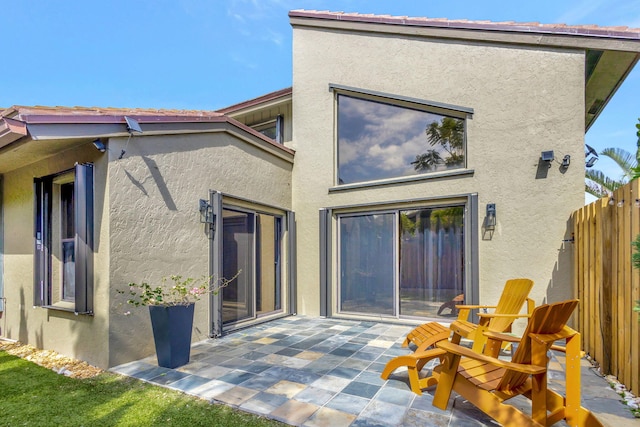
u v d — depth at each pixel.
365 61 8.21
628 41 6.11
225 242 6.96
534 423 3.04
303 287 8.64
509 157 6.75
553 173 6.43
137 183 5.37
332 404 3.74
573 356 3.23
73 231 5.82
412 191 7.55
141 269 5.36
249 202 7.52
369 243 8.05
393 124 8.01
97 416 3.55
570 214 6.28
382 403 3.76
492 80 6.98
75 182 5.09
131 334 5.19
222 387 4.19
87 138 4.86
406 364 4.08
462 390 3.50
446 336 4.43
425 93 7.56
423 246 7.49
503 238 6.70
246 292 7.42
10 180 6.75
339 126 8.62
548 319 3.17
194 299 5.97
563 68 6.46
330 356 5.33
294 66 9.12
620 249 4.17
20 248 6.49
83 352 5.25
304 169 8.80
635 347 3.82
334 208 8.33
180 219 6.01
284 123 9.77
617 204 4.25
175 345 4.88
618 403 3.75
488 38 7.00
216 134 6.81
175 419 3.47
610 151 12.22
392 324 7.52
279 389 4.12
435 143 7.56
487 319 5.16
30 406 3.78
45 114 4.33
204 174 6.51
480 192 6.93
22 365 5.14
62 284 5.95
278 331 6.91
